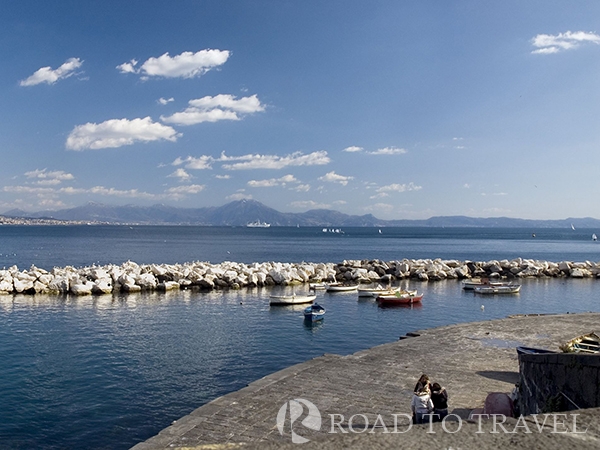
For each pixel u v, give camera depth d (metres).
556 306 39.81
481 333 21.53
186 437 11.07
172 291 45.03
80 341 26.28
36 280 43.94
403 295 39.78
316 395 13.70
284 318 33.25
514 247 142.12
